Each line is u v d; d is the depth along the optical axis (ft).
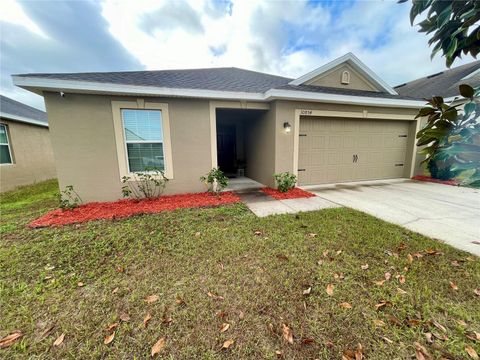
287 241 11.22
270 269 8.90
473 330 6.02
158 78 21.31
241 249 10.47
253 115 28.43
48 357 5.54
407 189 23.36
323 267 8.95
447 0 3.10
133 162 19.42
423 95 33.09
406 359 5.29
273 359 5.40
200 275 8.62
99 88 16.48
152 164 19.93
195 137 20.52
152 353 5.55
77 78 16.78
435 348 5.54
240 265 9.21
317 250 10.30
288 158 22.91
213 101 20.66
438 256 9.78
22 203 20.36
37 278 8.63
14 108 32.76
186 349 5.66
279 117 21.86
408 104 24.71
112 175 18.76
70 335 6.11
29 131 32.09
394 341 5.75
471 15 2.85
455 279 8.16
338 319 6.45
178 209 16.67
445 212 15.88
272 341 5.83
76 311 6.94
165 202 18.47
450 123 3.11
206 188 21.53
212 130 20.90
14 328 6.34
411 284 7.86
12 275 8.82
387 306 6.88
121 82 17.70
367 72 25.66
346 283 7.95
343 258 9.59
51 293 7.75
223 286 7.96
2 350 5.72
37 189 27.71
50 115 16.83
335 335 5.97
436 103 3.20
